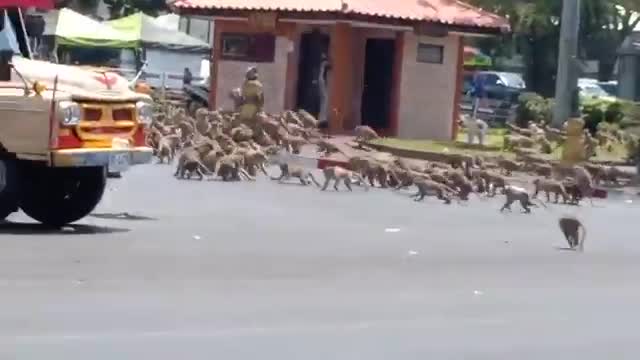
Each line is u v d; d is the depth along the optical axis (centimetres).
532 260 3106
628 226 4147
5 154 3106
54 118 3031
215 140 5250
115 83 3241
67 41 8725
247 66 7231
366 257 2991
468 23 7181
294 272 2692
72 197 3278
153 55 10131
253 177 4941
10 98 3058
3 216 3167
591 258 3206
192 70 10350
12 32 3300
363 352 1950
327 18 6888
